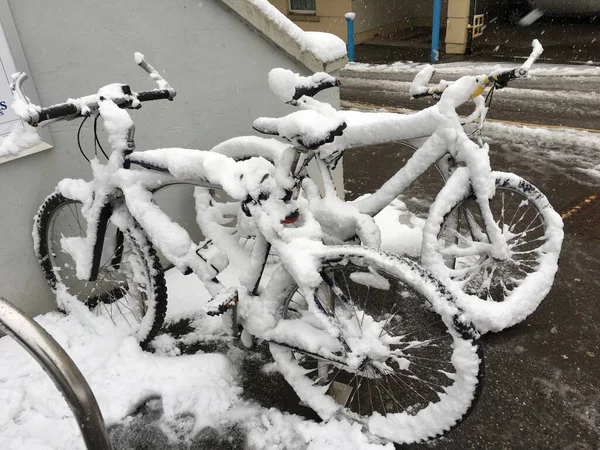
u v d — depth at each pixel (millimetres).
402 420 1962
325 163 2469
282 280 1965
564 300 2822
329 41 3492
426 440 1914
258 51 3305
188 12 2920
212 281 2170
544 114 5949
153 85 2951
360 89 7953
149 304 2457
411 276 1682
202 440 2115
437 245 2434
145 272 2387
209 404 2252
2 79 2359
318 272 1792
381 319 2699
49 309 2971
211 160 1932
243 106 3391
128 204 2170
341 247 1798
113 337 2654
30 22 2398
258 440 2078
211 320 2807
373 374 1919
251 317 2066
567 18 12602
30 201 2682
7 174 2561
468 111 6328
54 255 2812
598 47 9344
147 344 2625
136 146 2963
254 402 2283
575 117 5766
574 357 2434
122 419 2227
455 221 2732
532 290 2627
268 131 2008
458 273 2516
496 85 2350
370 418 2035
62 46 2535
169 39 2900
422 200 4121
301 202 2133
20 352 2605
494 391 2273
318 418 2168
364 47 11844
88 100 2135
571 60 8602
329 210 2385
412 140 2584
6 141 2463
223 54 3150
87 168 2844
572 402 2189
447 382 2311
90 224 2361
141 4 2734
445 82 2518
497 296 2879
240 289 2145
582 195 4004
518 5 13016
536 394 2242
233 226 3004
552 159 4727
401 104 6879
